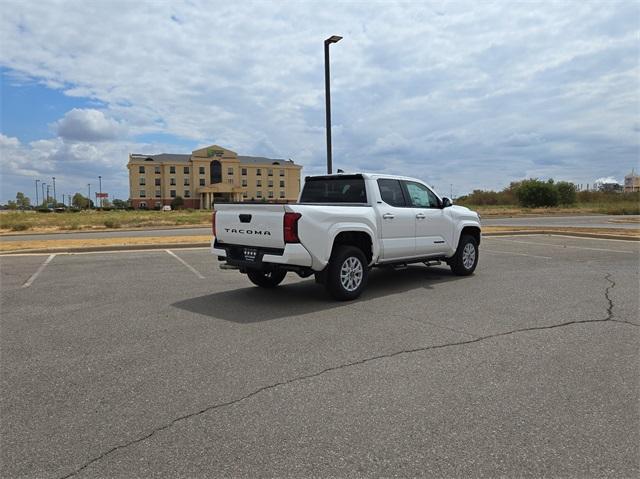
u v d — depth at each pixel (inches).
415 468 109.5
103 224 1310.3
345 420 132.3
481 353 186.7
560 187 2394.2
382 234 306.5
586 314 247.1
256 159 5698.8
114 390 153.1
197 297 295.4
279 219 258.8
